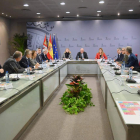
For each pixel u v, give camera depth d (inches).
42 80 117.6
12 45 364.5
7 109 69.7
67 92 145.8
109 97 96.9
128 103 62.9
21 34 363.3
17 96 78.2
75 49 347.3
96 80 233.8
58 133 90.6
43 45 341.7
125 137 50.2
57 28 345.4
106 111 121.5
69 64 264.8
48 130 94.1
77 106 126.2
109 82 100.6
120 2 236.7
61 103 137.0
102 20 334.0
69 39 345.7
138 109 56.9
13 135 76.5
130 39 331.3
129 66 174.6
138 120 49.0
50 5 249.8
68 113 118.6
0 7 260.2
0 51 332.2
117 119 66.2
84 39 343.0
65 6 256.8
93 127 97.2
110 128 95.5
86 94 141.2
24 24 360.8
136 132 46.9
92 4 246.4
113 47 338.0
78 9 276.2
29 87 94.3
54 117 111.9
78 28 341.1
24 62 173.5
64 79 235.9
